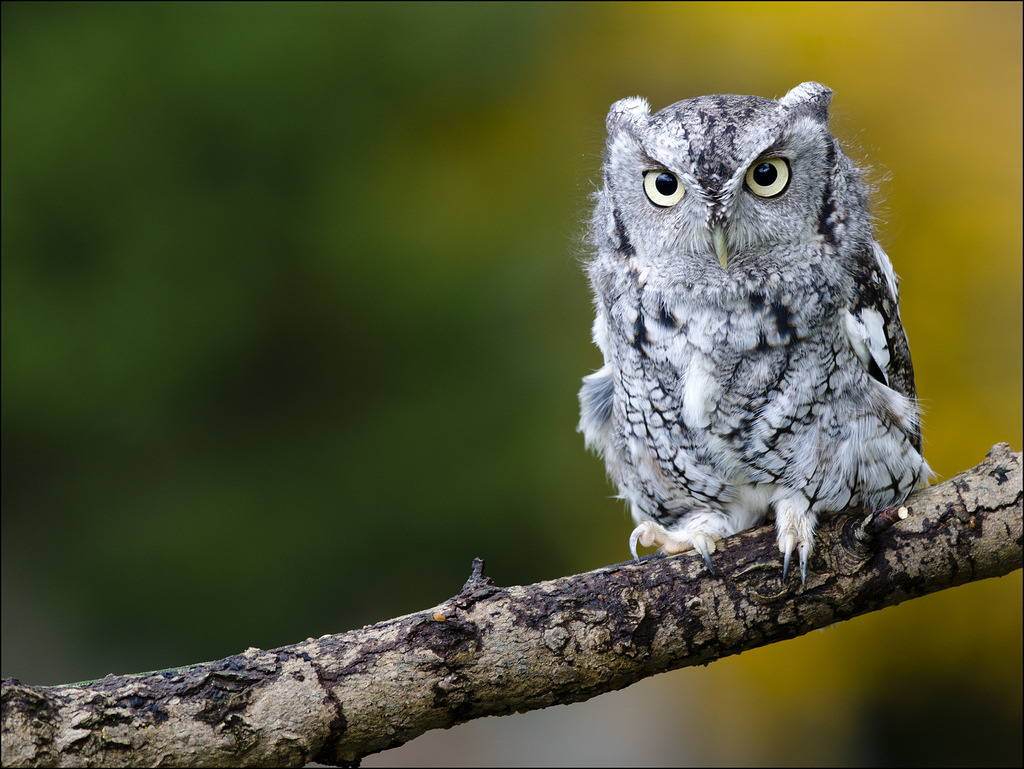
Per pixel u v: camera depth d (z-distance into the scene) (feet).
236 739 13.97
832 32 47.39
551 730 47.24
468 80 50.67
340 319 46.70
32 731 13.08
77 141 44.60
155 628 43.83
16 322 43.24
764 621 15.93
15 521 44.55
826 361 17.87
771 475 18.38
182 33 46.01
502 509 44.73
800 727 45.34
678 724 46.78
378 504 44.75
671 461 19.33
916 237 45.27
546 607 15.26
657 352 18.49
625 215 18.74
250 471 45.37
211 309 44.96
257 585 43.50
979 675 43.70
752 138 17.06
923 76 46.01
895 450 18.25
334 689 14.38
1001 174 44.73
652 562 16.12
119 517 44.55
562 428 44.88
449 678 14.73
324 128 47.52
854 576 15.96
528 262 46.65
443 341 46.44
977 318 44.39
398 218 47.39
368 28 48.06
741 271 17.69
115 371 43.65
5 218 44.24
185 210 45.55
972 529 15.90
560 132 50.55
